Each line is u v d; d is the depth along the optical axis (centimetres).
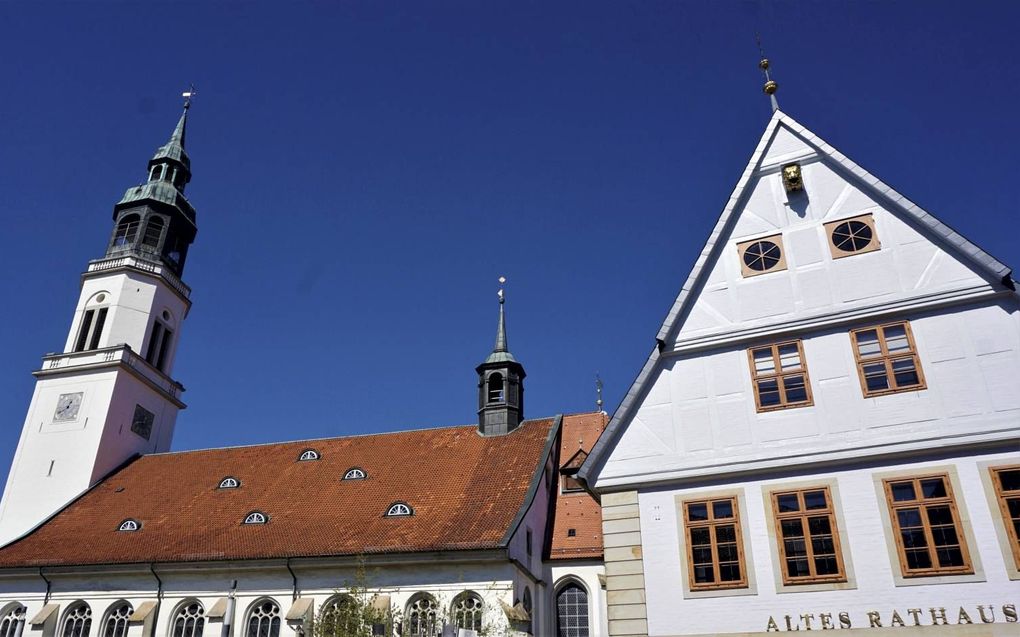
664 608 2014
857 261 2191
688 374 2245
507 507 3419
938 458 1911
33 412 4847
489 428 4275
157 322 5303
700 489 2111
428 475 3916
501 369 4428
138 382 5006
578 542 3647
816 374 2108
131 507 4197
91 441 4638
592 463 2233
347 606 2964
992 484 1839
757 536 2002
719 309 2292
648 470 2172
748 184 2425
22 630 3656
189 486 4325
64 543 3928
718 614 1959
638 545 2105
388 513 3594
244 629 3347
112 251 5397
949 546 1820
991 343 1966
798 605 1892
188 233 5731
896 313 2088
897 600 1812
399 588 3195
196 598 3472
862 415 2016
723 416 2156
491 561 3114
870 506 1923
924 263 2112
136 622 3403
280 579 3397
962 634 1738
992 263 2011
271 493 4050
